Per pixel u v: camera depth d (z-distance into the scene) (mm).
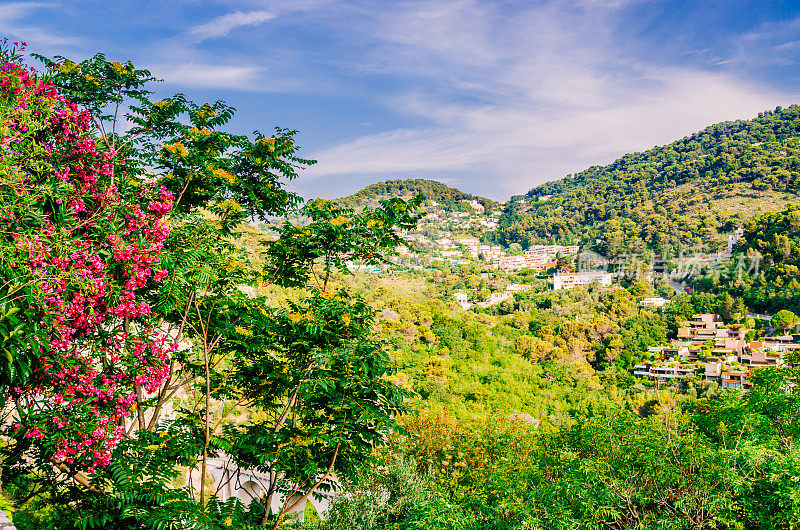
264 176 7562
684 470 8406
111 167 4895
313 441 5355
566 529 7699
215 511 5098
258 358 6211
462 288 118312
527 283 128000
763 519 7316
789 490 7031
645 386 48812
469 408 35844
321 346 5543
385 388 5516
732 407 10492
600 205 186500
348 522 10281
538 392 43188
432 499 9453
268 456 5316
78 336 4273
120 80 6543
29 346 3500
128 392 4742
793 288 73062
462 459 13539
